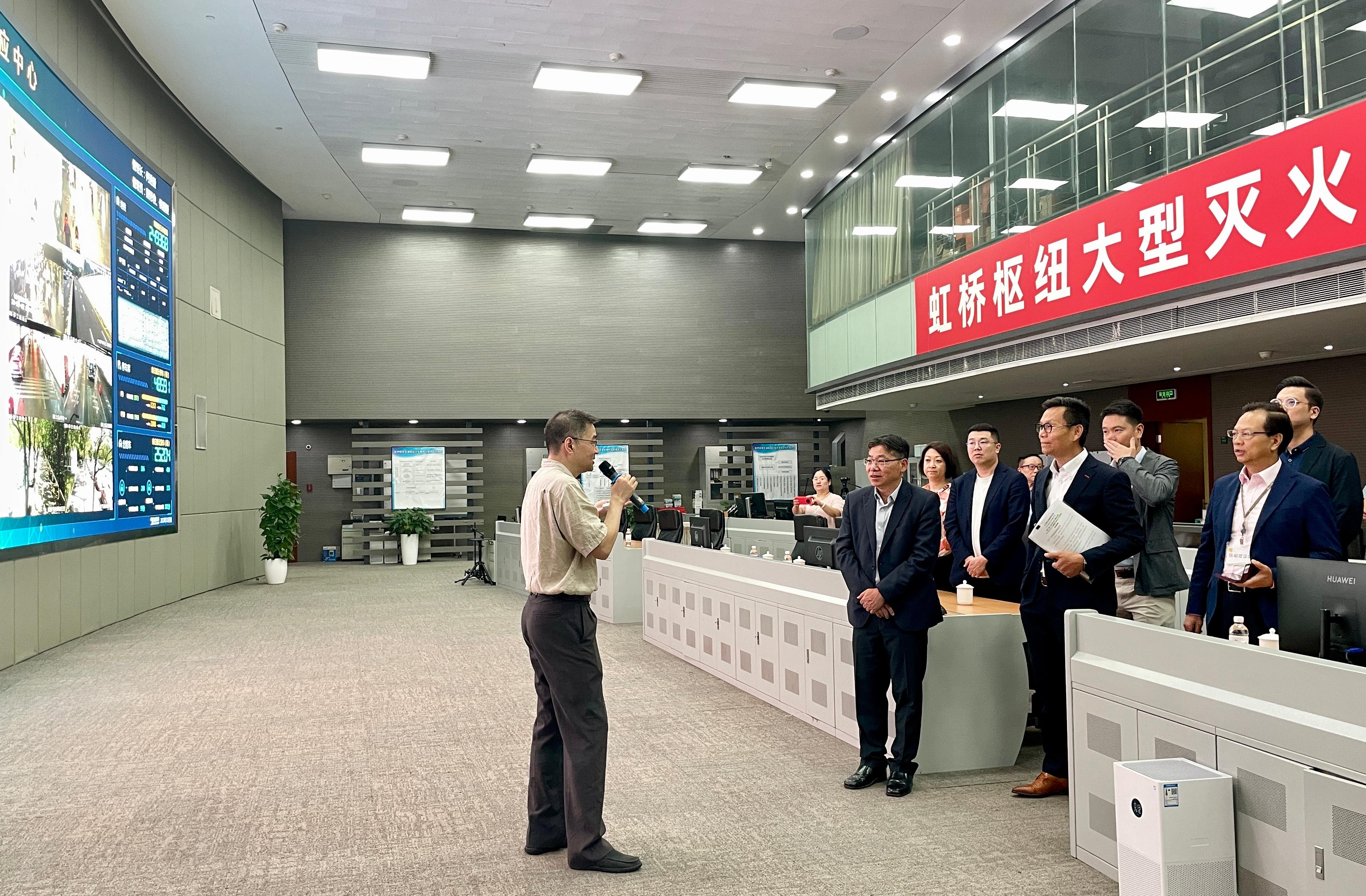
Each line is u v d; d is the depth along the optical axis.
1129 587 4.79
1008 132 10.21
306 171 14.38
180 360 11.87
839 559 4.59
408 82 11.28
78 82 8.97
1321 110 6.52
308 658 8.09
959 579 5.36
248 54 10.44
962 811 4.12
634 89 11.48
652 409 18.59
